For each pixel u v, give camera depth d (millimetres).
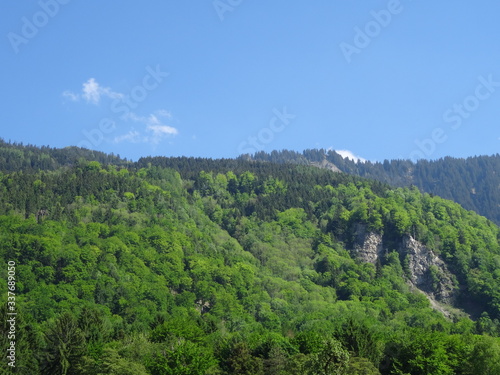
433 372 132500
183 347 133500
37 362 140250
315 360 111562
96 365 134125
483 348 132250
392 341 147250
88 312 172000
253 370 133250
